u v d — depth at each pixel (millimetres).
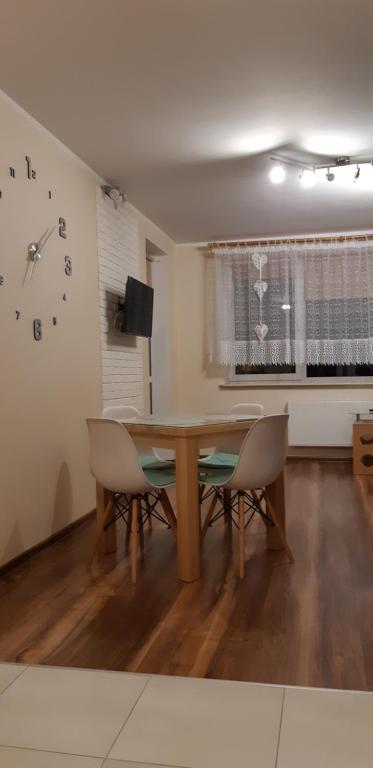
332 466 6062
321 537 3500
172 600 2570
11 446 3061
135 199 4969
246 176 4414
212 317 6648
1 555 2949
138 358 5312
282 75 2947
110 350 4598
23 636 2234
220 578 2840
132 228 5180
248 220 5734
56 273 3629
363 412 6215
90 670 1966
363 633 2217
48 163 3549
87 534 3701
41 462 3402
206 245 6672
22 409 3182
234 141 3754
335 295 6285
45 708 1748
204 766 1477
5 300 3016
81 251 4039
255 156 4012
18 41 2609
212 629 2270
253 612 2426
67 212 3811
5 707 1757
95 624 2334
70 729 1645
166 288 6406
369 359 6227
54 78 2926
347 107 3297
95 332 4289
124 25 2514
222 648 2107
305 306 6336
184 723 1660
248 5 2402
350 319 6262
